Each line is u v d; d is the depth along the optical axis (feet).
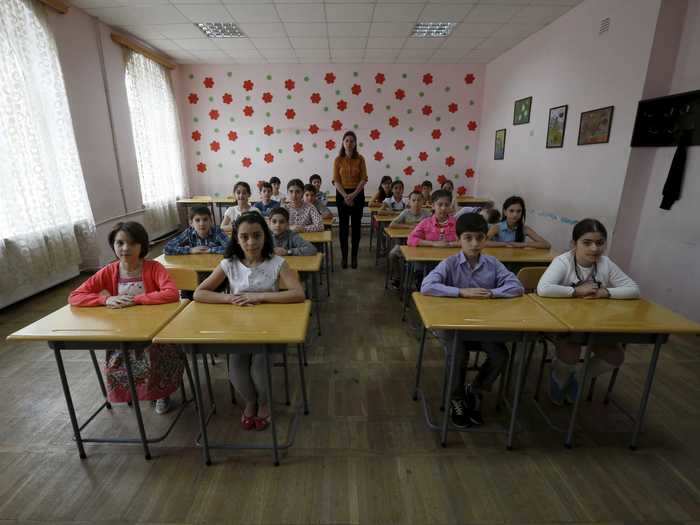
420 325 9.98
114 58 15.51
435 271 6.38
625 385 7.44
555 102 14.75
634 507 4.86
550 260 8.83
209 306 5.66
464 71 21.61
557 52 14.58
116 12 13.82
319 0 12.94
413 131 22.38
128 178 16.49
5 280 10.37
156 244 18.95
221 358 8.39
